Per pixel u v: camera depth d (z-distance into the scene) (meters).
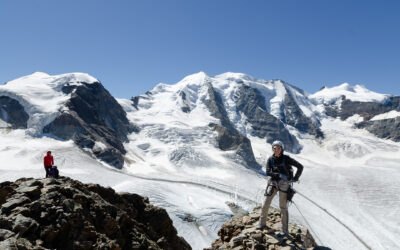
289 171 8.09
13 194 9.12
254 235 8.19
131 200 15.04
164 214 15.29
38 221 8.03
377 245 75.19
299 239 8.30
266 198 8.38
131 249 10.55
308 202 113.00
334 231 83.88
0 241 6.59
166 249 13.15
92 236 8.72
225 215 78.56
